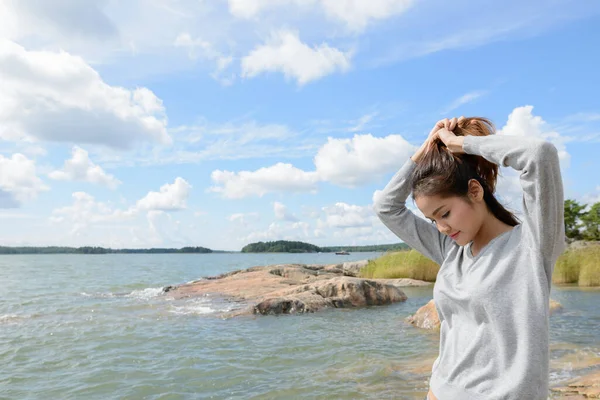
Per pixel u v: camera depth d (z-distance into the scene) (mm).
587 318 9875
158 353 7391
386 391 5316
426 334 8727
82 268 44375
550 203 1571
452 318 1887
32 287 20062
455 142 1784
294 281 16891
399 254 21203
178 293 15648
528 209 1638
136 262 70625
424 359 6738
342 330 9219
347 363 6641
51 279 26234
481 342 1695
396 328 9414
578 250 19797
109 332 9086
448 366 1821
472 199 1762
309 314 11375
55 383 5961
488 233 1816
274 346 7805
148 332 9070
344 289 13094
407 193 2252
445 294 1864
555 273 18859
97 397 5426
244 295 14344
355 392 5316
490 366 1663
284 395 5309
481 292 1688
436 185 1761
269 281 16703
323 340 8250
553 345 7312
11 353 7496
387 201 2283
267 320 10477
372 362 6645
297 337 8547
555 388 5000
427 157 1853
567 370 5812
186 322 10188
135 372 6371
